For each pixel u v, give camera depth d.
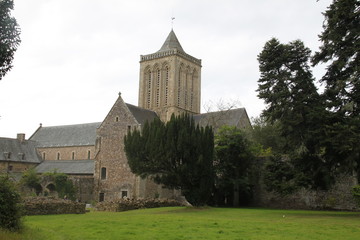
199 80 71.19
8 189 15.33
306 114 27.31
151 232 16.77
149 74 68.75
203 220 22.17
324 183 28.16
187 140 31.81
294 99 28.55
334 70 27.03
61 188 55.97
